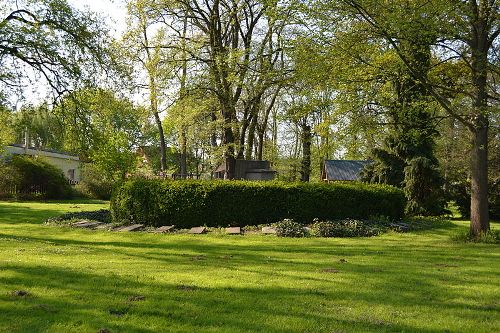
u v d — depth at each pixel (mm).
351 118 14109
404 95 14477
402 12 11000
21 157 32875
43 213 20578
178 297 5543
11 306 4930
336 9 11539
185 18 21641
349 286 6477
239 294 5797
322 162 43625
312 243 12211
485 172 13219
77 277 6586
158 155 58281
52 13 15555
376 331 4445
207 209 15336
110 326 4363
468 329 4609
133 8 20609
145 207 15531
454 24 11969
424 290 6355
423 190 20984
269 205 15531
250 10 21891
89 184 36531
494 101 13492
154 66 20141
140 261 8430
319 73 12781
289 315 4898
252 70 19484
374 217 16344
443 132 27234
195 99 20859
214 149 22328
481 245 12023
